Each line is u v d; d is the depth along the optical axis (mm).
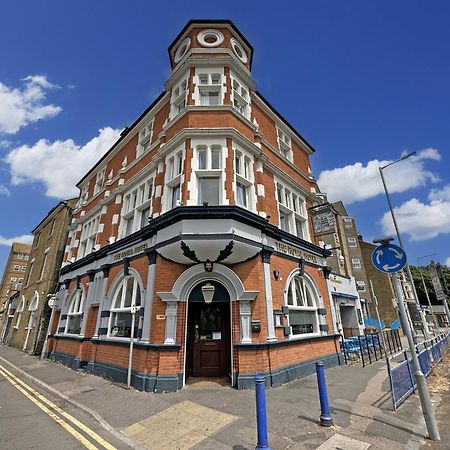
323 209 12695
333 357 11070
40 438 4867
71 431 5184
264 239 9352
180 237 7758
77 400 7008
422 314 17203
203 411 5875
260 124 12445
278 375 7965
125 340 9406
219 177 9148
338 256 29203
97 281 12633
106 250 12297
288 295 10344
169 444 4543
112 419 5656
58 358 13625
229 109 10000
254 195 9766
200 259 8281
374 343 12711
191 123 9797
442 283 17734
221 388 7465
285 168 13062
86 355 11562
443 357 12094
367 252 36094
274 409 5895
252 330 7984
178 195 9594
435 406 5922
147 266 9617
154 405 6352
